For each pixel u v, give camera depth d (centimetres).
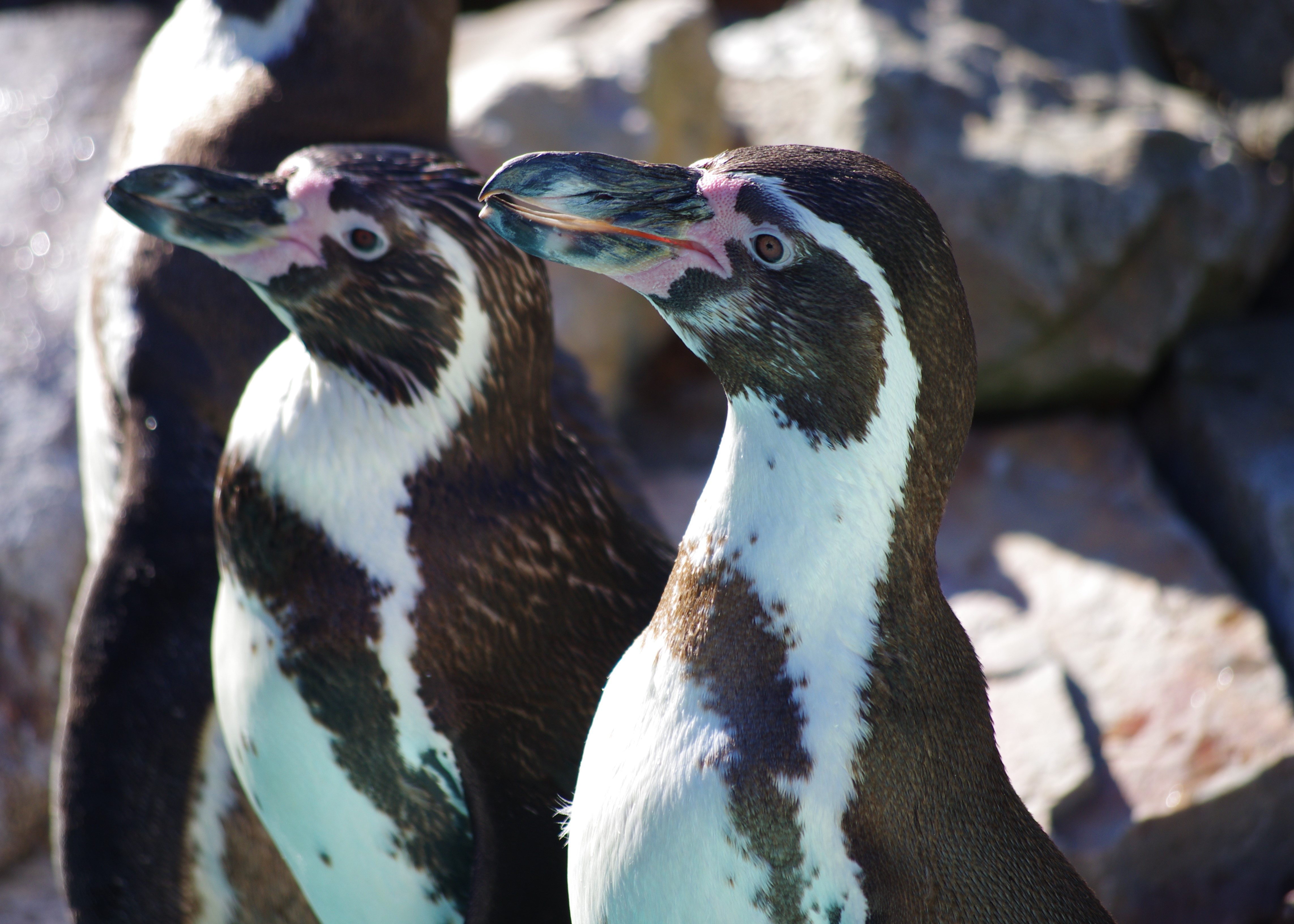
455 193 530
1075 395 1266
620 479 727
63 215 1128
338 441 527
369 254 518
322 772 537
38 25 1300
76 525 972
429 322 522
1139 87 1395
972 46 1383
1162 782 870
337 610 523
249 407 546
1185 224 1250
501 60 1410
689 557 472
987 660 987
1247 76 1434
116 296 657
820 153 462
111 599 630
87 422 700
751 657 452
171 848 627
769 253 444
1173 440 1231
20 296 1078
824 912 440
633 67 1350
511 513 542
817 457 454
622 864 456
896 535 459
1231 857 869
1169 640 987
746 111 1498
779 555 453
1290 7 1401
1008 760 891
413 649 521
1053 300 1238
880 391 446
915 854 452
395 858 546
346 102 691
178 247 641
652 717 461
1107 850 830
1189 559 1061
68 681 638
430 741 524
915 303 443
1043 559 1088
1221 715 916
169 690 624
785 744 441
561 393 729
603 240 460
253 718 541
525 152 1277
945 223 1256
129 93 834
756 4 1789
